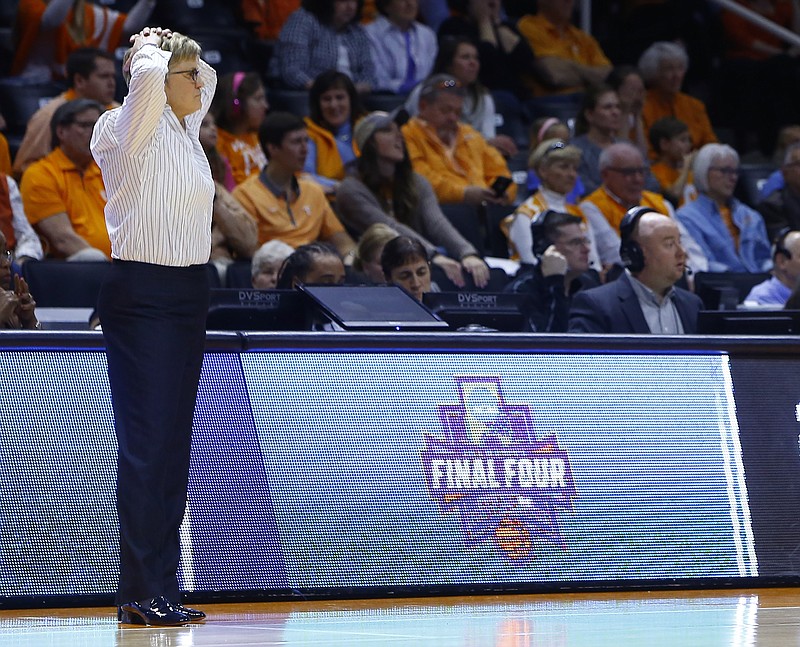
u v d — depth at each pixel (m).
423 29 32.94
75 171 23.20
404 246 18.84
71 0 28.64
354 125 28.34
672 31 37.56
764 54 38.56
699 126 34.91
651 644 9.95
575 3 37.72
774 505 14.30
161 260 11.70
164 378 11.67
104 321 11.80
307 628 11.09
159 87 11.41
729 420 14.41
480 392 13.84
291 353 13.52
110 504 12.83
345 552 13.15
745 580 13.96
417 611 12.24
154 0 30.14
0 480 12.64
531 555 13.55
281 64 30.91
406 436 13.54
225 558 12.88
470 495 13.55
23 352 12.94
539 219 21.45
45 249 23.12
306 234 24.67
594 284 21.92
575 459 13.91
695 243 28.34
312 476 13.25
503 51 34.16
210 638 10.49
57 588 12.56
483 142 29.34
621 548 13.80
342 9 31.09
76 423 12.91
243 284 21.84
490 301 17.25
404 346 13.80
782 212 31.31
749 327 16.84
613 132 30.03
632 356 14.34
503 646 9.91
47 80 28.86
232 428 13.20
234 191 24.50
